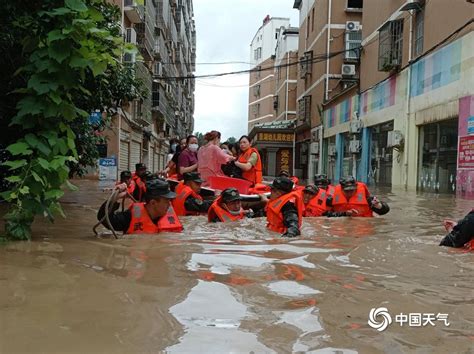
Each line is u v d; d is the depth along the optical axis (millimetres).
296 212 5633
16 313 2477
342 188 7871
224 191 6508
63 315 2461
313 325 2410
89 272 3393
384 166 20750
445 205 10383
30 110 4543
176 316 2486
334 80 30562
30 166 4535
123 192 5359
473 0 12555
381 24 21047
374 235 5648
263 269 3631
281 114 48688
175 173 11812
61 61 4434
